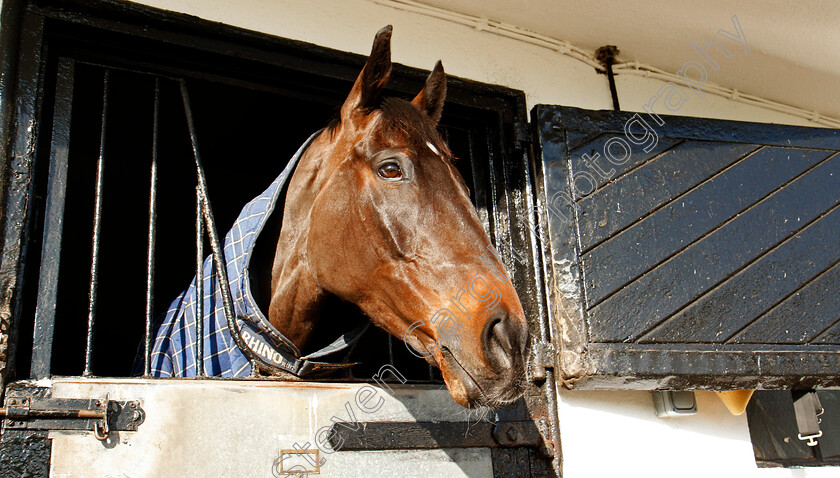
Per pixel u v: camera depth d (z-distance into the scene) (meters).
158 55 1.83
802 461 2.23
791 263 2.07
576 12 2.29
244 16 1.94
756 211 2.10
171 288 3.03
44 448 1.36
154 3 1.82
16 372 1.52
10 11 1.59
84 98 2.26
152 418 1.46
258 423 1.54
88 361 1.51
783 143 2.22
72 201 2.90
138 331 2.87
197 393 1.51
